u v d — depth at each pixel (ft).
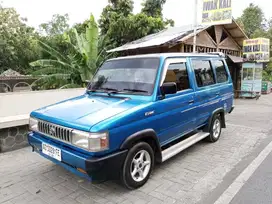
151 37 42.39
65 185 10.83
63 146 9.58
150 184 10.89
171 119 11.87
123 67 12.96
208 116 15.76
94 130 8.41
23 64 62.69
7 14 58.54
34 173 12.04
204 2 29.48
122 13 50.72
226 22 28.07
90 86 13.83
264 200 9.62
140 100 10.93
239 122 23.94
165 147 13.21
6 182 11.12
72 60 35.78
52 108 11.17
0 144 14.74
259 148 15.93
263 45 42.83
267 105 36.40
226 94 17.93
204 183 11.02
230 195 9.99
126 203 9.38
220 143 16.93
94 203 9.38
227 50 44.24
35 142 10.91
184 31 37.63
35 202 9.46
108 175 9.09
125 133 9.36
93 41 35.27
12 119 14.90
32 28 77.51
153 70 11.57
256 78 44.52
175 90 11.09
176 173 12.05
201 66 15.06
